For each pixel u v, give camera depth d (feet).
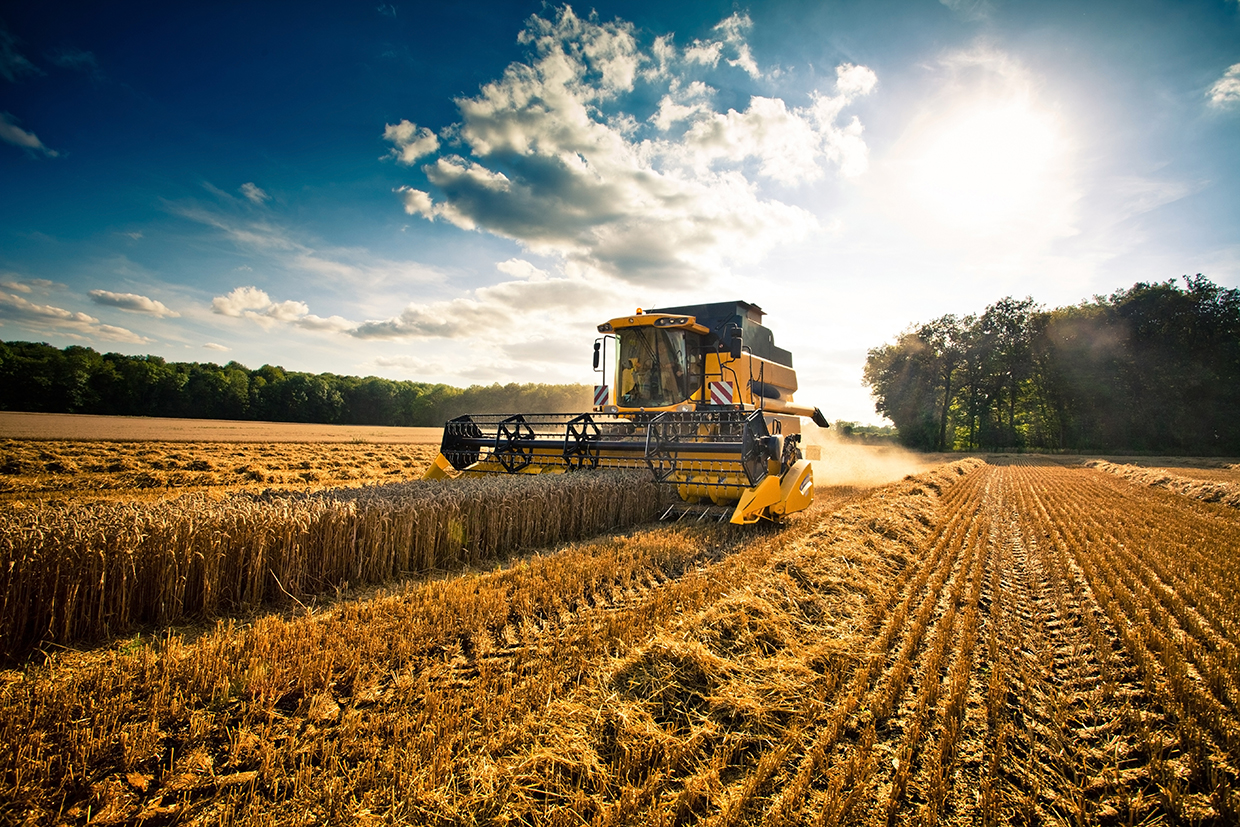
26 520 13.74
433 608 15.53
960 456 145.59
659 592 17.57
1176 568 24.08
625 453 29.66
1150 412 145.59
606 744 10.11
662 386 36.11
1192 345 143.95
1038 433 172.55
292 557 17.37
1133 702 12.53
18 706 10.03
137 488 43.50
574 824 8.03
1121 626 16.72
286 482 52.39
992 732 11.05
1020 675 13.46
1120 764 10.36
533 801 8.55
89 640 13.88
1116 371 150.10
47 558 13.25
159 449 79.20
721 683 12.21
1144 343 149.18
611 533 27.66
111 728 9.80
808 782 9.20
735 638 14.47
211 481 49.93
